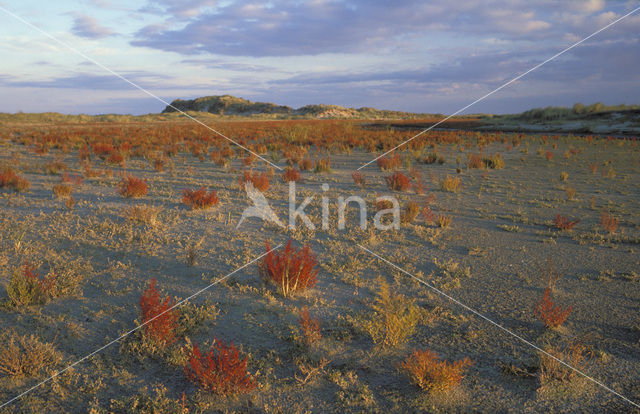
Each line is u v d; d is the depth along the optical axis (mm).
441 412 3232
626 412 3225
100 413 3160
